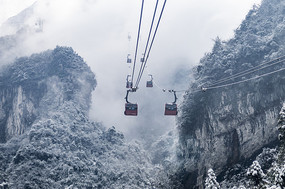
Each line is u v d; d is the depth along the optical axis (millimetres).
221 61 73500
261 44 69812
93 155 131000
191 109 74625
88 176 109250
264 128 61500
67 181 102312
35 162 106812
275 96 61281
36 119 164250
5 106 176500
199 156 72188
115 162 126125
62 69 176875
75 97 168000
